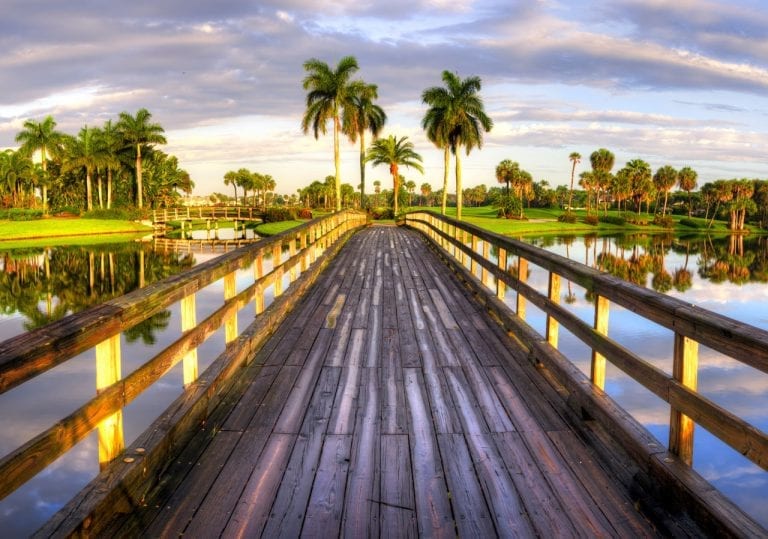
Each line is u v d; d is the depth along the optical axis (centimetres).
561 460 329
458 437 363
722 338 230
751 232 10019
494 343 594
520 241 618
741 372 943
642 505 272
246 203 11250
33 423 670
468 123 3650
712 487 247
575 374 404
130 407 680
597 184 10319
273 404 420
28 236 4638
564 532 257
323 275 1097
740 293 2473
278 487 299
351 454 339
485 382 470
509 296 1755
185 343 353
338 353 555
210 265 425
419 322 691
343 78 3584
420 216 2483
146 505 278
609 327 1312
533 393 443
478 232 878
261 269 638
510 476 311
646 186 10494
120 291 2017
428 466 324
